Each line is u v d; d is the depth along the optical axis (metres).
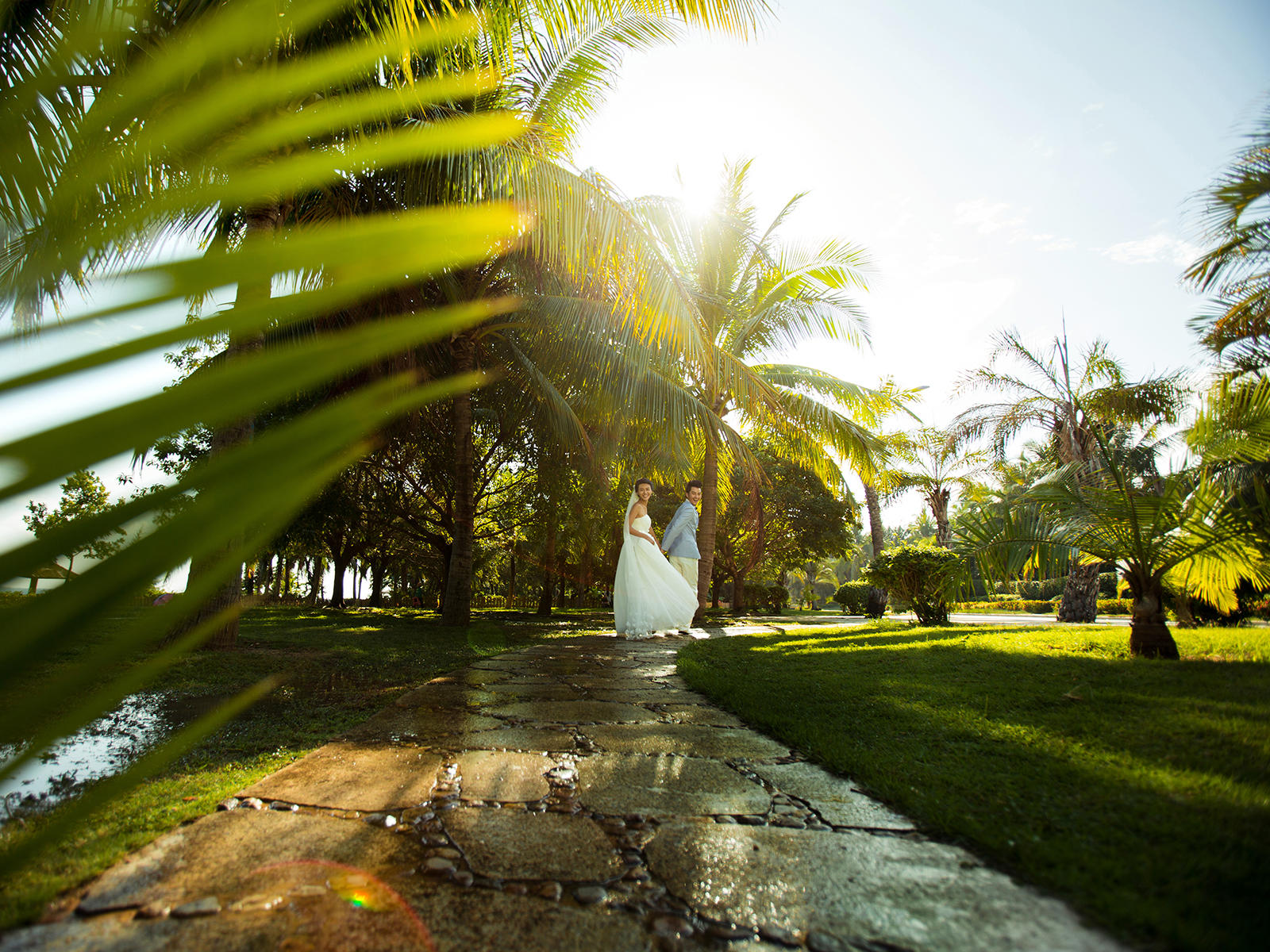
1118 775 2.31
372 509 14.66
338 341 0.35
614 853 1.90
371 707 3.85
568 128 7.36
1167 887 1.59
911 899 1.65
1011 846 1.83
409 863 1.83
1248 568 5.21
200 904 1.61
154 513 0.29
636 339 9.09
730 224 12.09
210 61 0.46
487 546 22.95
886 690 3.96
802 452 13.22
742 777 2.54
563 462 12.23
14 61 2.26
